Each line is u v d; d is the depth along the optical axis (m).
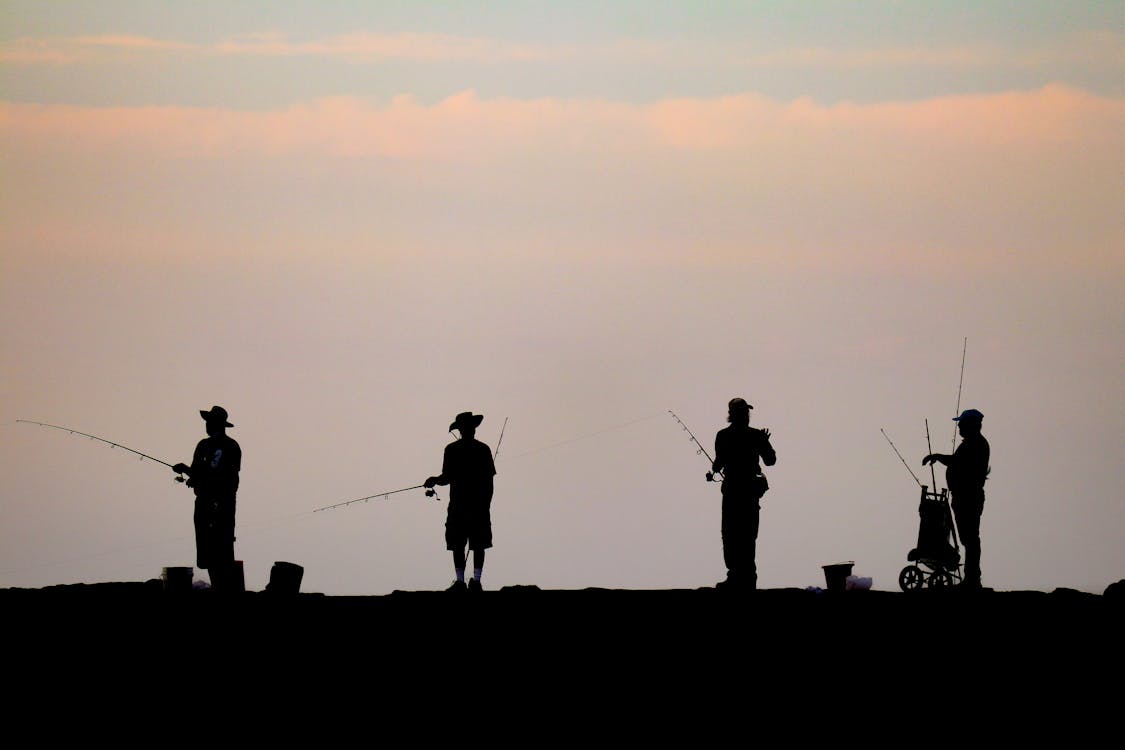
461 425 102.44
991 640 88.62
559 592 99.06
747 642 89.06
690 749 84.69
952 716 85.62
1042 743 84.81
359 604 94.94
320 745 85.44
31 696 87.31
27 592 98.69
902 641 88.81
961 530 102.19
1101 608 91.69
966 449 102.62
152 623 90.75
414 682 87.81
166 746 85.62
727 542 101.38
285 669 88.38
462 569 100.88
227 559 98.81
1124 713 85.56
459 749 85.12
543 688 87.19
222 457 99.38
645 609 93.44
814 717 85.69
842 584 101.69
